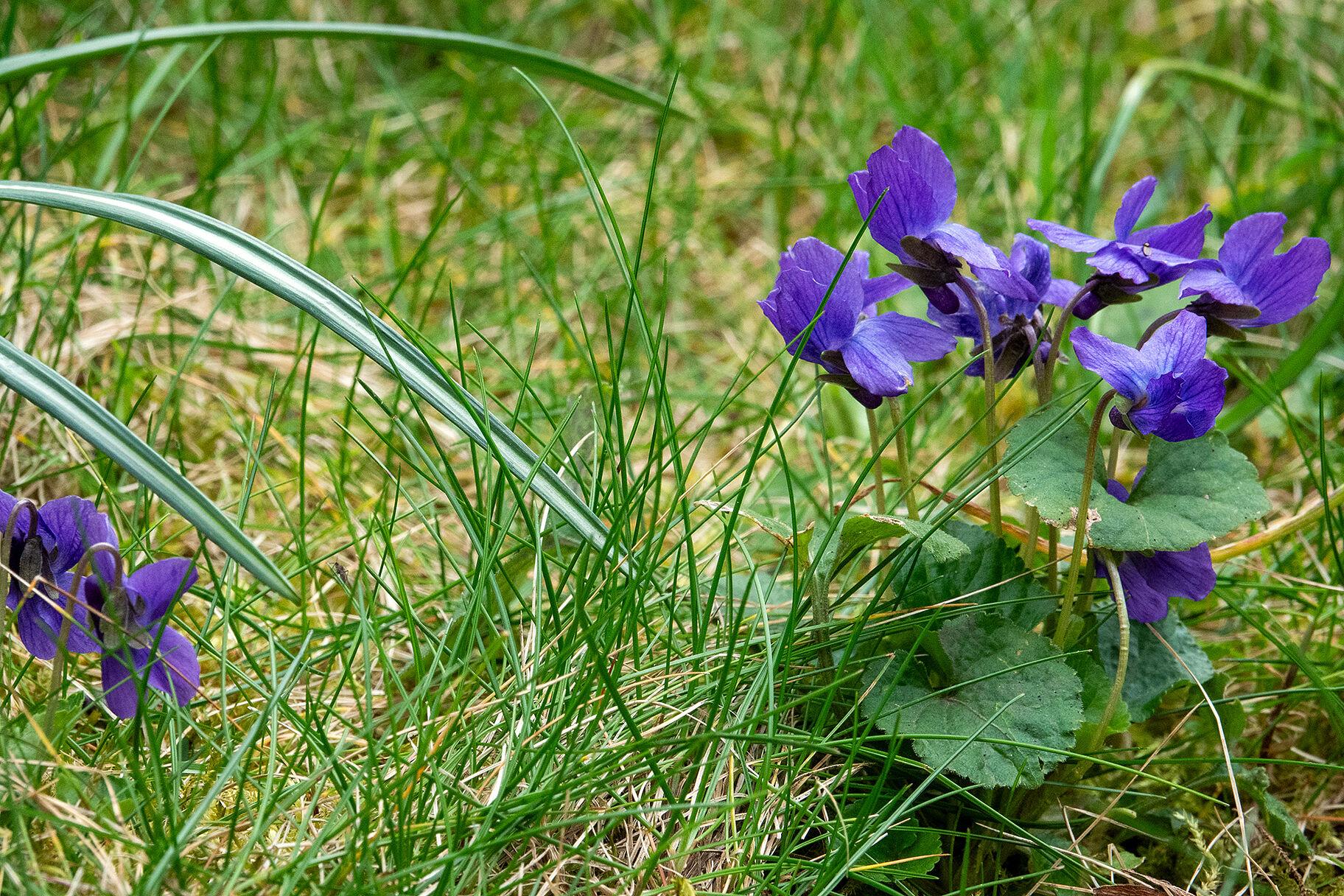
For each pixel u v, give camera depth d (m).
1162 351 0.43
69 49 0.49
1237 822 0.46
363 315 0.44
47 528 0.43
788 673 0.45
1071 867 0.45
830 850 0.44
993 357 0.44
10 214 0.55
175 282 0.55
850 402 0.55
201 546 0.44
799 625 0.46
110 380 0.52
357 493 0.51
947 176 0.43
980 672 0.44
